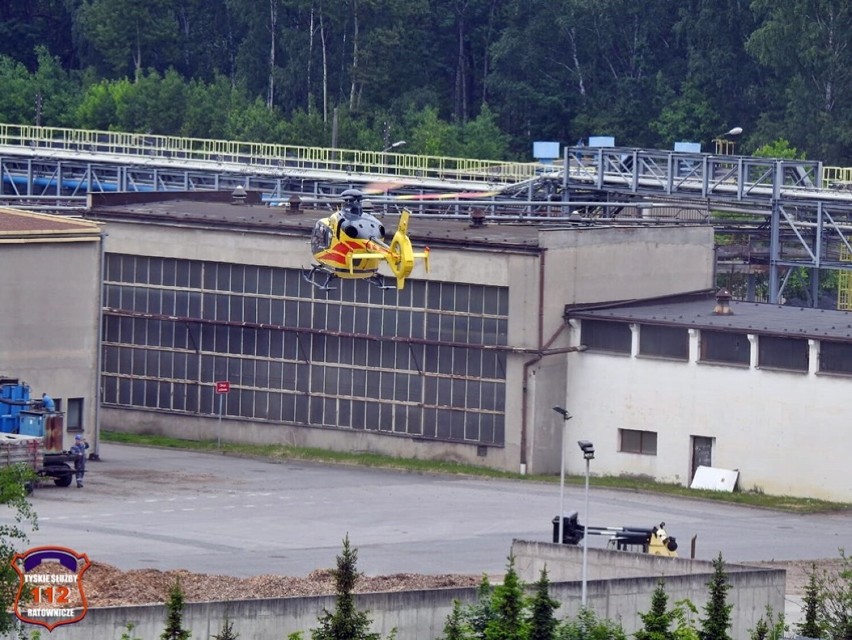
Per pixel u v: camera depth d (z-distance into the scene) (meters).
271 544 185.25
